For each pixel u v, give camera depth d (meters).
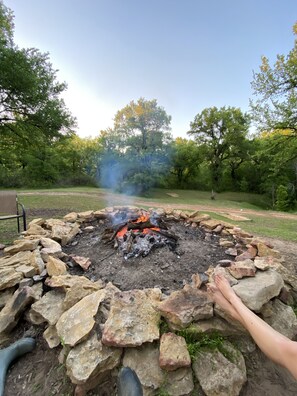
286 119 10.31
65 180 23.81
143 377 1.21
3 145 12.05
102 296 1.67
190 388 1.21
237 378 1.26
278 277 1.91
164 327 1.49
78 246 3.12
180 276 2.31
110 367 1.26
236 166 27.34
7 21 10.30
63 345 1.36
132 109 21.61
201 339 1.43
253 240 3.13
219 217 9.12
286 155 11.73
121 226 3.27
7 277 1.98
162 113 21.67
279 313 1.69
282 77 9.97
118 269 2.43
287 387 1.29
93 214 4.33
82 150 26.95
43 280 2.04
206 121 22.83
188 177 27.53
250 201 22.52
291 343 1.03
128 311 1.53
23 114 9.89
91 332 1.39
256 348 1.49
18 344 1.49
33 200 10.09
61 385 1.27
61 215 6.95
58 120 10.09
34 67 9.47
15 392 1.26
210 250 2.95
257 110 11.06
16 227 5.02
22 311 1.74
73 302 1.68
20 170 21.19
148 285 2.16
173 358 1.26
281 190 18.52
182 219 4.46
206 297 1.64
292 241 4.61
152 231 3.16
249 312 1.31
